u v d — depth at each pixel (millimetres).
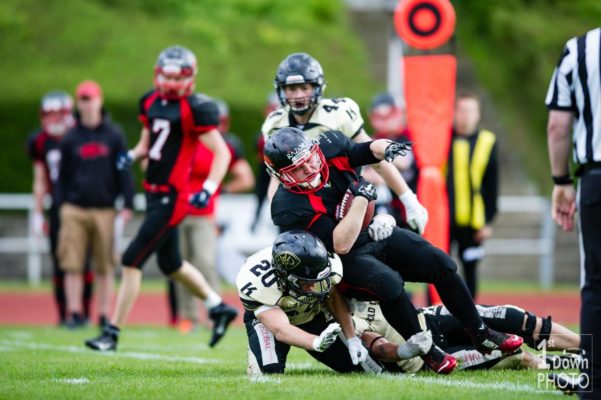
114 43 74188
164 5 80938
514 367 20125
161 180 26828
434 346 18797
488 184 32781
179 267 27406
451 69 30141
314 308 19234
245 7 82938
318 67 21484
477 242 32781
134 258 26734
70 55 72625
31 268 58281
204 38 77375
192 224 35375
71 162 36562
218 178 26938
